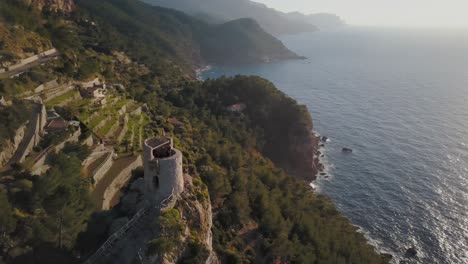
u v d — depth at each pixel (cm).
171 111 13850
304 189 11625
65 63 11138
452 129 16750
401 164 13988
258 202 8338
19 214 4759
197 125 13250
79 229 4678
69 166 6072
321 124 18800
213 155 10556
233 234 7006
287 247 7094
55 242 4453
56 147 6931
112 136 8788
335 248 8131
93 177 6588
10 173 5788
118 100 11294
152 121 11162
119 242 4316
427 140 15800
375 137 16738
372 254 8694
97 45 19012
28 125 7062
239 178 8800
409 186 12456
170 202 4556
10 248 4222
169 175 4534
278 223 7812
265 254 6981
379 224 10662
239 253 6456
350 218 11006
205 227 4862
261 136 16088
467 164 13450
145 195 4666
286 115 16812
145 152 4528
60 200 4594
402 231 10281
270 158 15988
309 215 9244
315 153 15575
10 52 10450
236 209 7456
